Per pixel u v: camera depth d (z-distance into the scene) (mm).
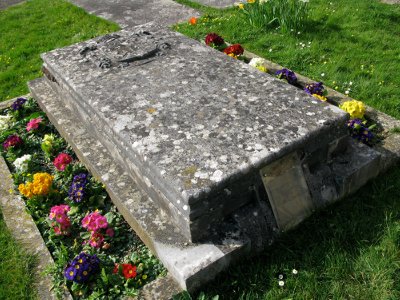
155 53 3957
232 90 3264
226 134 2787
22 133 4230
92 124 3535
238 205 2693
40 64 6023
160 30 4547
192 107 3094
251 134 2768
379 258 2588
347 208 2961
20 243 2980
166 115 3033
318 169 2965
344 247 2695
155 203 2900
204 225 2586
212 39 5004
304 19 6016
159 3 7918
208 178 2469
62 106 4223
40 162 3838
